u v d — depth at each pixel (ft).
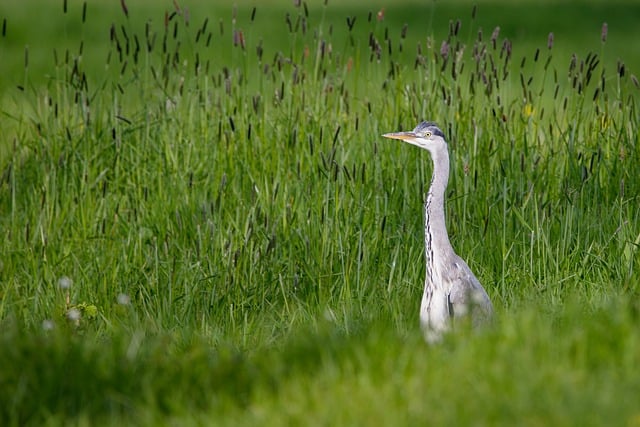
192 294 38.55
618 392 25.34
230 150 43.70
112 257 40.81
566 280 38.24
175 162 43.55
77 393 28.35
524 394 25.16
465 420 24.43
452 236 41.37
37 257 41.37
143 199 42.93
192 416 26.73
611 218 40.81
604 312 30.50
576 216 40.45
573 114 43.96
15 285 40.42
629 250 38.65
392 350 29.12
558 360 27.25
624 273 38.19
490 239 40.78
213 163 43.55
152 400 26.91
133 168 44.45
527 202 40.60
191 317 38.34
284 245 40.78
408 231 40.32
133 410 27.58
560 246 39.93
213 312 38.70
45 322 34.76
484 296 34.58
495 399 25.16
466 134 43.34
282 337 35.86
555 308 33.94
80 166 44.80
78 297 40.04
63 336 32.68
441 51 43.55
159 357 30.45
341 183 41.60
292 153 43.68
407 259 40.42
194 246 40.70
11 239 43.39
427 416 24.70
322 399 26.17
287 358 30.27
